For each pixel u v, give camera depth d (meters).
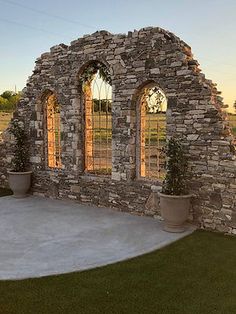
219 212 9.11
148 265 7.16
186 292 6.09
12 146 14.13
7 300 5.81
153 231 9.22
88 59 11.46
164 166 11.22
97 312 5.47
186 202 9.01
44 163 13.36
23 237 8.88
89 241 8.56
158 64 9.90
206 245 8.20
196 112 9.31
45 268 7.03
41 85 12.92
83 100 12.08
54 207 11.67
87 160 12.28
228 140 8.91
